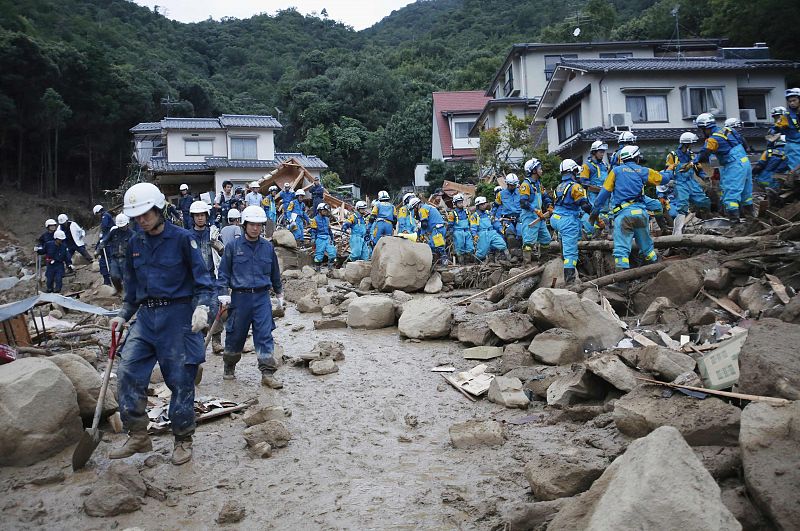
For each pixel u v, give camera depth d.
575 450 4.82
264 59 73.50
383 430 5.99
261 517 4.39
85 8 64.56
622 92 26.03
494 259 14.26
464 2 81.50
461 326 8.91
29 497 4.64
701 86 26.31
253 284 7.26
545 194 12.73
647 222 8.91
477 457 5.29
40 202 41.69
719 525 2.87
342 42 85.12
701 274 8.05
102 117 45.03
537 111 30.73
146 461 5.21
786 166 11.52
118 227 13.59
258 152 36.28
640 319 7.88
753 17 32.22
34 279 15.54
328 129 50.09
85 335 9.56
